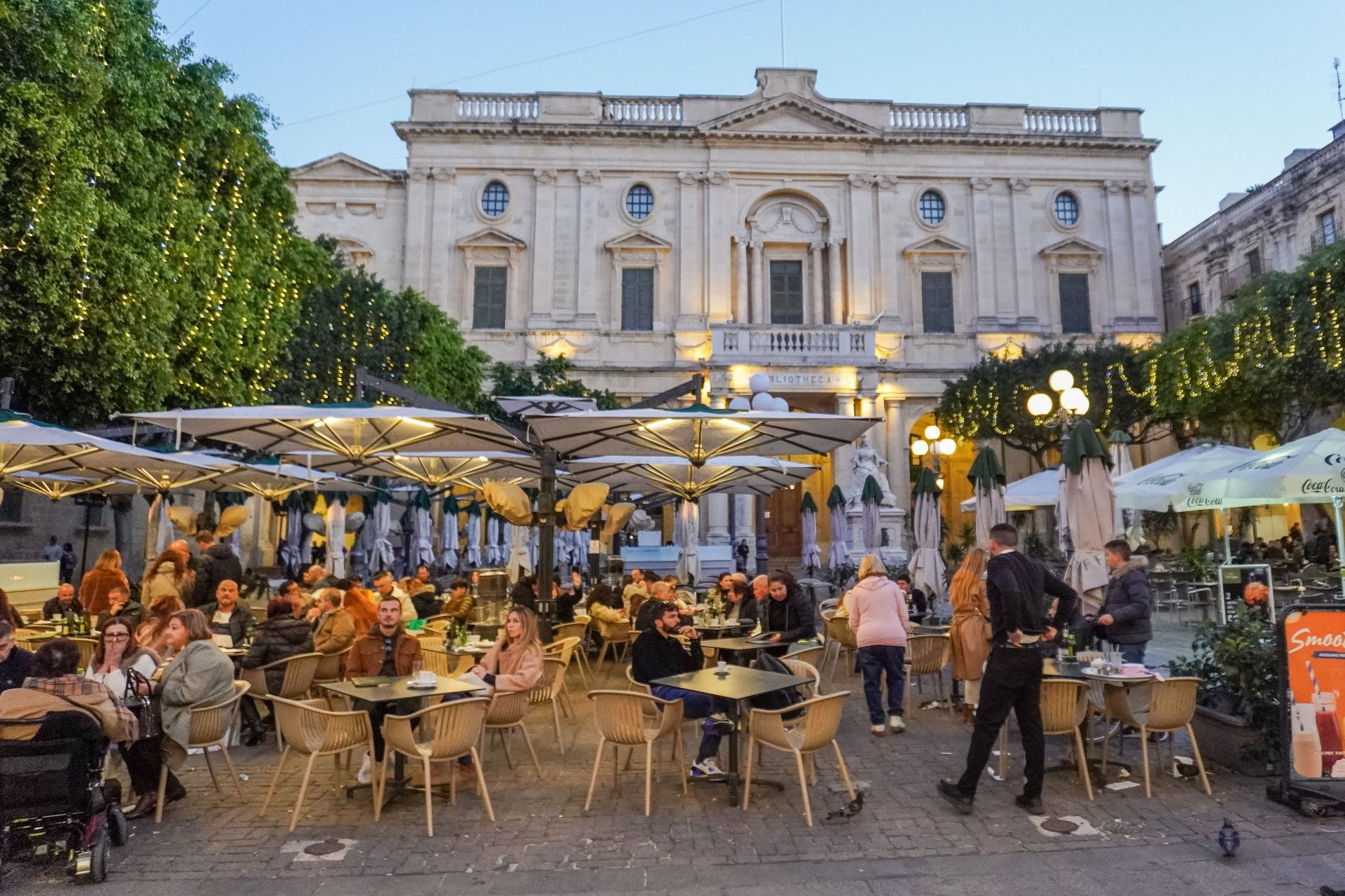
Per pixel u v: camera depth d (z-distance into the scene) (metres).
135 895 5.16
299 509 21.80
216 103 17.39
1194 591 19.33
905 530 36.50
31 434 10.13
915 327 38.75
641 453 11.84
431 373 29.61
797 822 6.41
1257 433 28.36
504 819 6.51
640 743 6.74
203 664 6.86
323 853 5.83
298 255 21.97
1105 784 7.25
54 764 5.37
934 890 5.19
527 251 38.31
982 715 6.60
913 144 39.41
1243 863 5.55
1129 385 31.95
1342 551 13.52
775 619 10.55
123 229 14.72
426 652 9.55
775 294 39.41
